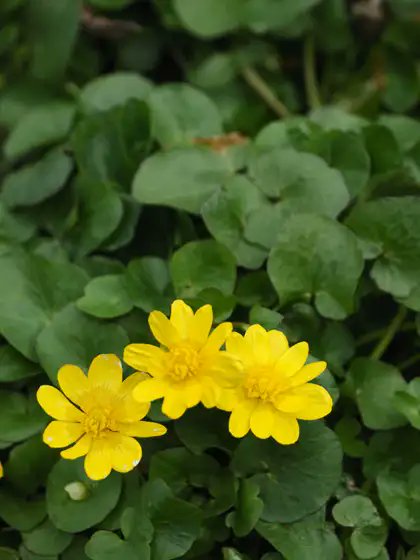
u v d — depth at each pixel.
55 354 0.40
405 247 0.41
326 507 0.39
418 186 0.43
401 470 0.40
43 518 0.39
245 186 0.42
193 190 0.43
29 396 0.41
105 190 0.43
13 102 0.49
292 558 0.38
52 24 0.49
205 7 0.49
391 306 0.43
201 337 0.38
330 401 0.37
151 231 0.44
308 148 0.44
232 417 0.37
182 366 0.37
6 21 0.50
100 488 0.39
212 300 0.40
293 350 0.38
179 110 0.46
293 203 0.42
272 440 0.39
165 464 0.39
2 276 0.41
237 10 0.49
